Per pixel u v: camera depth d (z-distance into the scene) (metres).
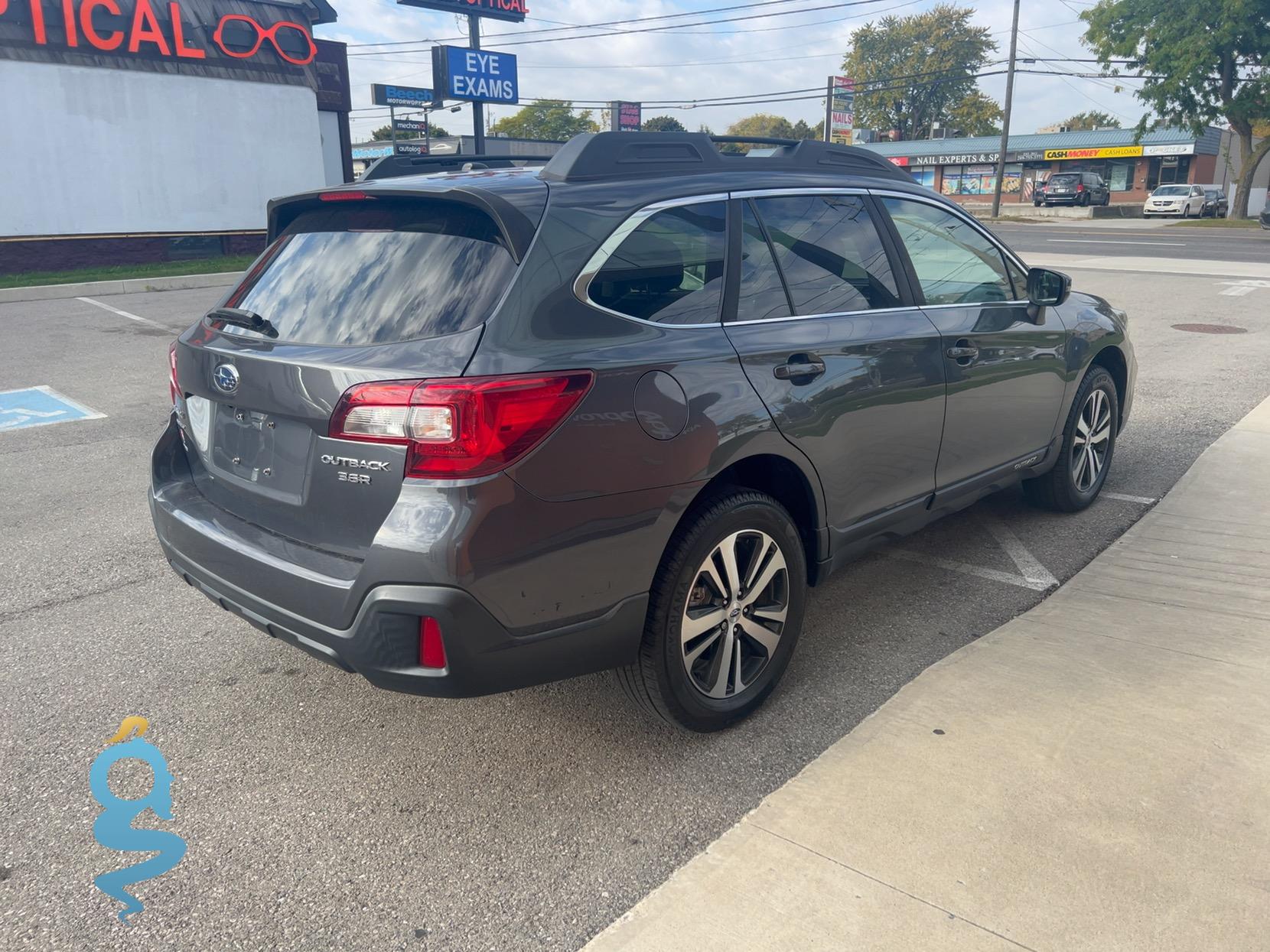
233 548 2.75
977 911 2.25
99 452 6.55
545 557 2.46
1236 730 2.94
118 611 4.07
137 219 19.53
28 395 8.38
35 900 2.40
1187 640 3.56
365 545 2.48
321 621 2.52
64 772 2.94
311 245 3.00
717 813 2.71
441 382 2.33
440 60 27.55
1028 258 20.98
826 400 3.11
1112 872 2.36
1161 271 17.70
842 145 3.73
